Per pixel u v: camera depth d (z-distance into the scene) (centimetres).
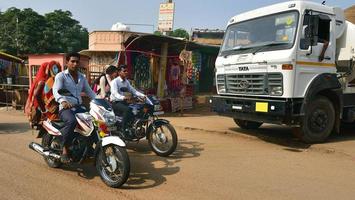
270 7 873
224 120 1239
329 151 796
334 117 898
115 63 1423
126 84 770
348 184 577
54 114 622
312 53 823
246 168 656
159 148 738
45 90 623
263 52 841
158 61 1457
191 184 562
